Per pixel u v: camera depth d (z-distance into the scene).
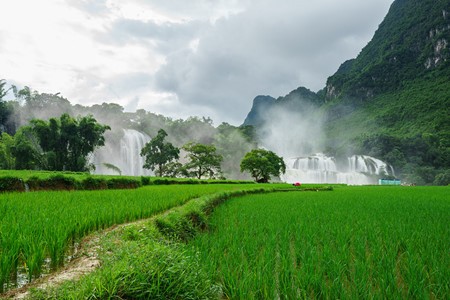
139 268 4.54
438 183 114.38
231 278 5.88
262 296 5.54
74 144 67.38
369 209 17.41
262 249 8.47
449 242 8.70
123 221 9.95
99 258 5.82
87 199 13.59
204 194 19.77
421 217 13.96
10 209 9.15
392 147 143.62
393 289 5.72
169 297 4.62
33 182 20.02
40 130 64.06
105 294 4.10
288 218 13.68
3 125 95.50
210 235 10.21
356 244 8.46
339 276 5.93
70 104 112.75
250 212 16.11
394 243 8.55
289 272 6.36
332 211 16.41
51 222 7.00
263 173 92.06
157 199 14.91
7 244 5.13
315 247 8.18
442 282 5.82
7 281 4.58
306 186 52.84
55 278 4.89
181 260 5.24
